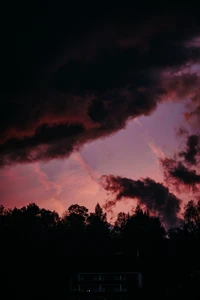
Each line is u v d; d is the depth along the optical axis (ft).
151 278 321.52
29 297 330.75
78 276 319.06
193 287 313.53
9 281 350.02
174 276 331.98
